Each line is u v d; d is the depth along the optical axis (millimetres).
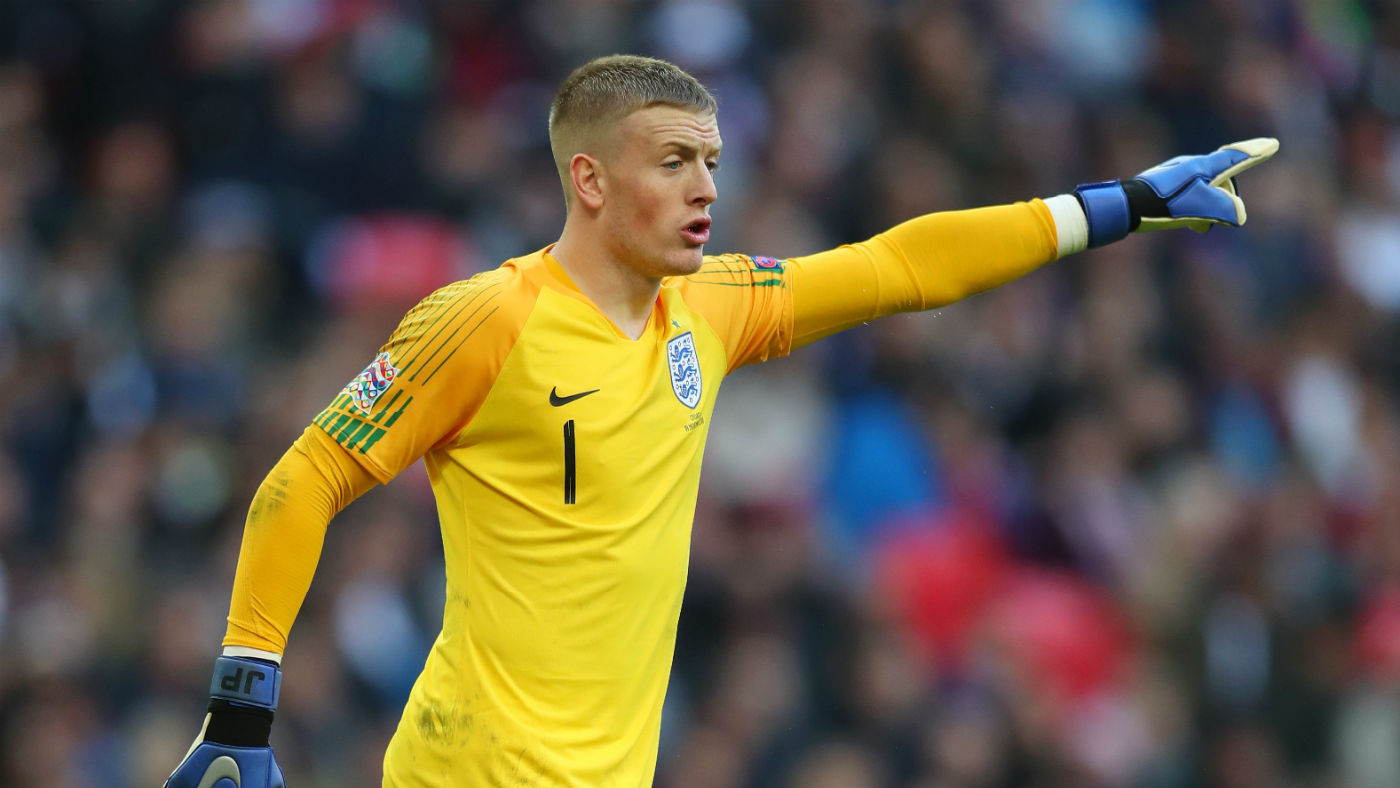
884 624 36188
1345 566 44969
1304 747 41406
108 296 39562
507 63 46000
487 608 13805
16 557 35250
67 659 33156
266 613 13531
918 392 41000
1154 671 40312
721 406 37625
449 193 42625
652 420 14062
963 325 42844
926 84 47250
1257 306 48781
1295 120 54594
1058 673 38312
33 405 37656
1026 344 43562
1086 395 43719
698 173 13953
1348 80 58125
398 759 14258
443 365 13500
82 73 44312
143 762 32125
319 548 13672
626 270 14117
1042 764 36469
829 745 34438
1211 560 42438
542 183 43062
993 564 39875
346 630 33406
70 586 34312
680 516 14352
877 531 38562
